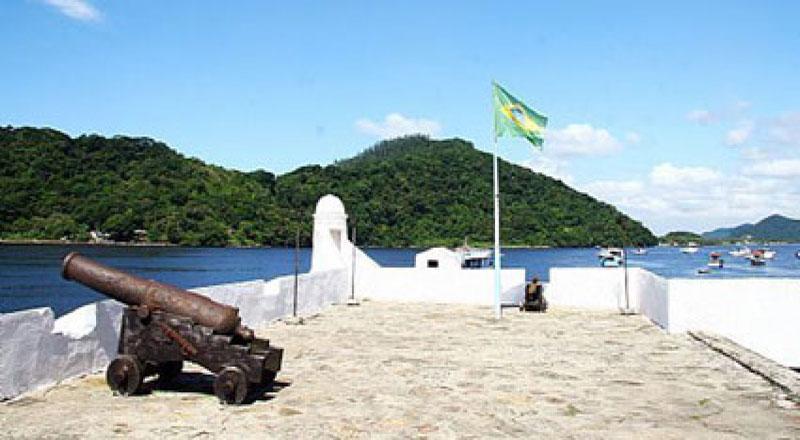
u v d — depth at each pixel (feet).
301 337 37.93
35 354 23.09
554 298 58.18
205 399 22.62
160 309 22.77
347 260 61.98
